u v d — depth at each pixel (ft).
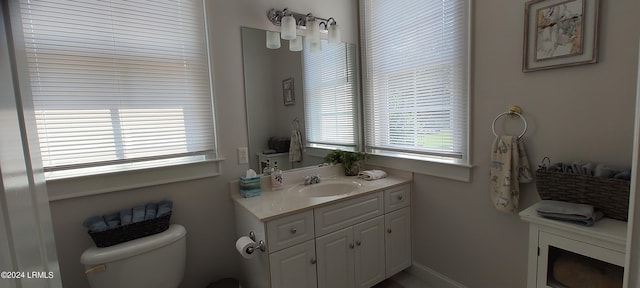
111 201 5.07
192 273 5.94
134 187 5.21
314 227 5.36
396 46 7.13
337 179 7.30
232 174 6.28
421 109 6.72
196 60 5.77
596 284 3.75
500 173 5.18
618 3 3.92
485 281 5.92
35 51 4.42
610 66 4.05
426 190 6.80
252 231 5.30
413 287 6.89
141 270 4.66
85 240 4.89
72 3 4.64
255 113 6.50
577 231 3.68
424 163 6.73
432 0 6.26
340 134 7.91
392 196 6.64
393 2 7.11
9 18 1.67
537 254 4.19
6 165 1.46
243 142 6.39
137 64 5.20
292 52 6.95
